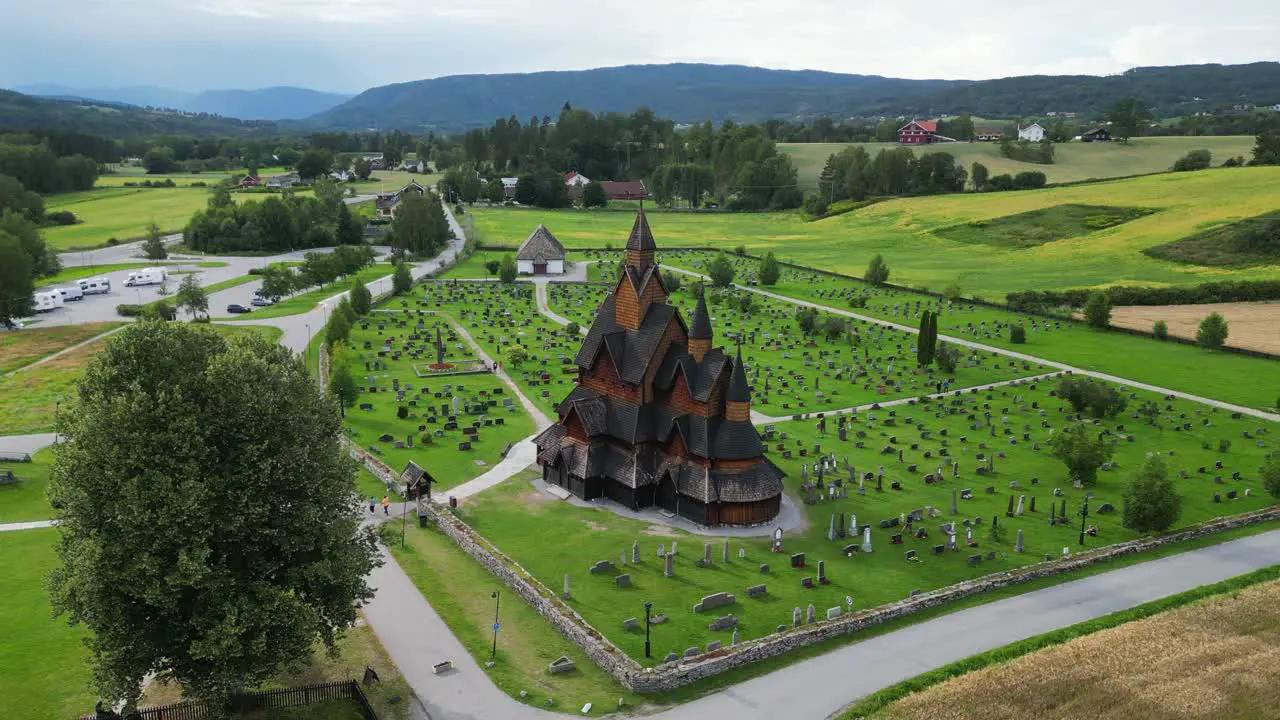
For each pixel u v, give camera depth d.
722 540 77.69
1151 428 111.88
